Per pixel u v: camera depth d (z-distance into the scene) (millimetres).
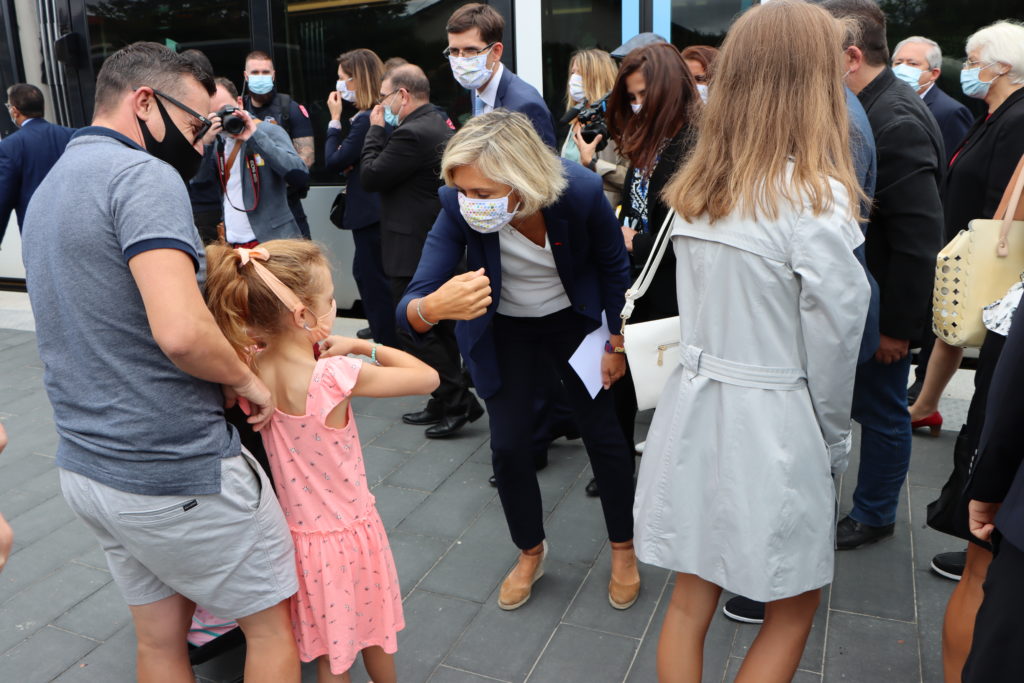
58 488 3508
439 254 2268
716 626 2416
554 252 2197
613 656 2314
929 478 3232
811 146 1536
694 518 1746
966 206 3240
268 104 4969
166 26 5316
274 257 1723
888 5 4176
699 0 4211
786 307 1600
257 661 1777
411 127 3646
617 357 2377
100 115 1726
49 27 5531
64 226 1549
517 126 2020
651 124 2545
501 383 2418
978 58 3164
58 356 1604
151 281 1486
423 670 2291
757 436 1632
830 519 1711
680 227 1713
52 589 2768
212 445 1622
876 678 2176
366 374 1787
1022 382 1345
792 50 1543
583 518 3061
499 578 2715
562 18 4402
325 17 4996
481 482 3387
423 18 4789
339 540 1825
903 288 2400
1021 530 1308
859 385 2641
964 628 1860
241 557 1676
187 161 1833
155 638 1809
